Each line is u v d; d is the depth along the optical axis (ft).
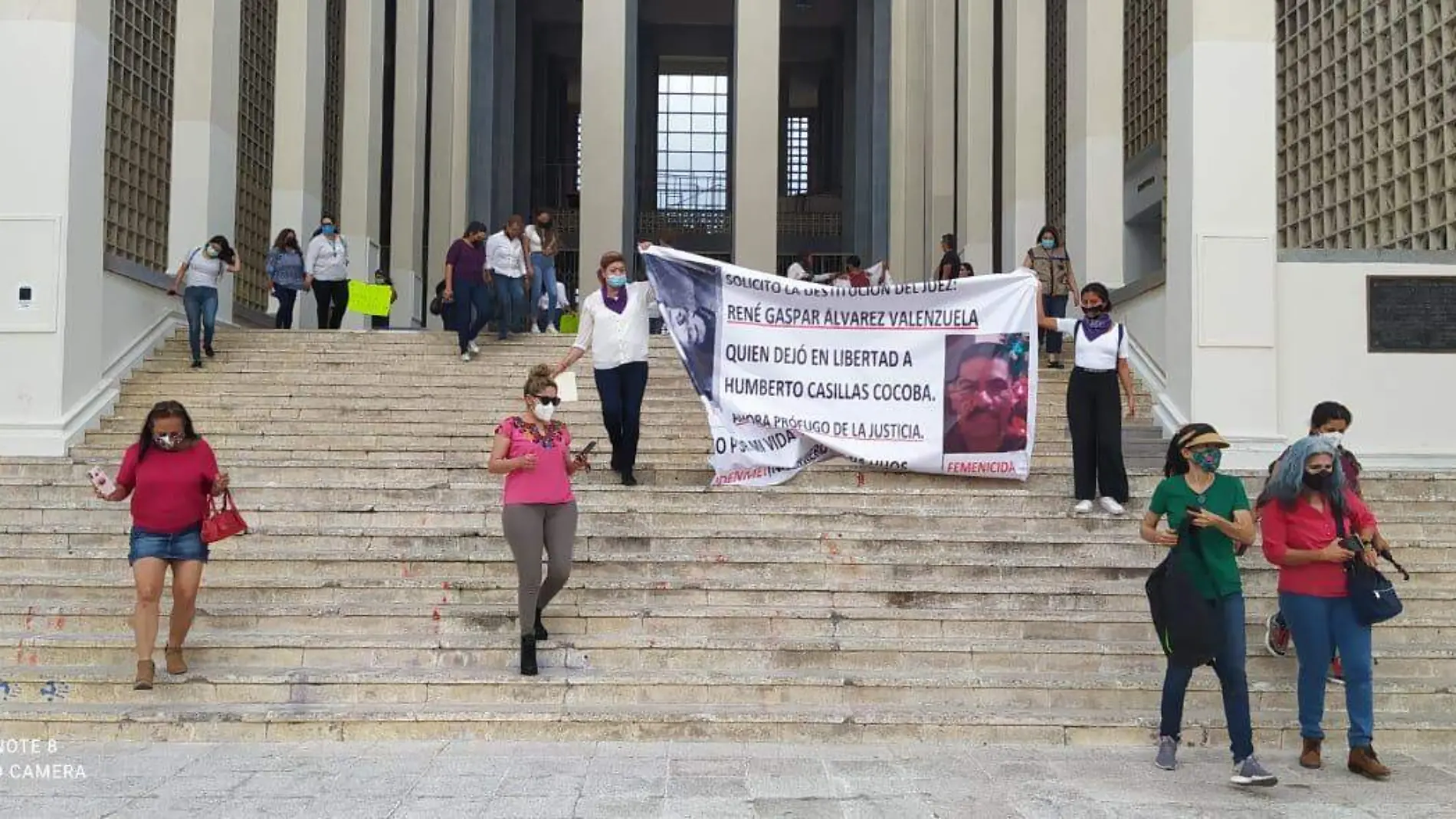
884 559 25.62
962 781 17.98
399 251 67.36
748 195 62.59
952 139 64.64
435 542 26.03
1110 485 27.50
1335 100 38.65
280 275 45.42
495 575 25.09
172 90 42.24
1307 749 19.10
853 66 86.58
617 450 28.89
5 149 32.40
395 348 39.24
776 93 63.10
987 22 59.77
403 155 67.97
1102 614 23.89
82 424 32.55
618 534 26.45
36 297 32.17
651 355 38.40
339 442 32.19
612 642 22.57
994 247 60.59
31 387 31.99
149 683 20.98
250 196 52.37
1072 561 25.90
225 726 20.01
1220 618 18.10
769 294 29.76
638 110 87.71
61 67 32.63
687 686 21.42
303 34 55.31
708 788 17.48
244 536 26.05
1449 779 18.49
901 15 72.13
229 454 31.42
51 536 26.32
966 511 27.91
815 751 19.74
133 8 39.47
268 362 37.58
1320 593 18.95
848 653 22.45
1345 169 38.04
